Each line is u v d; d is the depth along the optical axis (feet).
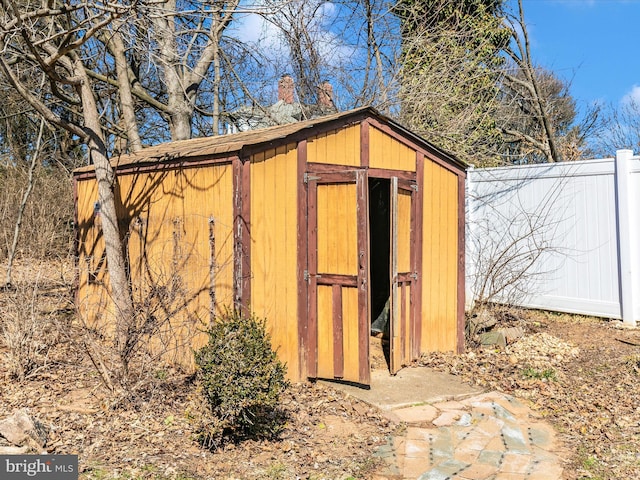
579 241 30.99
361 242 20.56
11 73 22.58
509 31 52.29
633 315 28.94
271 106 53.06
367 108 22.58
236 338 16.02
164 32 27.14
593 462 15.29
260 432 16.52
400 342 22.84
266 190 20.51
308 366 21.59
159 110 48.88
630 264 28.86
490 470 14.76
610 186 29.71
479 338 27.37
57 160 52.06
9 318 21.97
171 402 18.70
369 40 50.75
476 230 35.47
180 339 22.11
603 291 30.12
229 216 20.25
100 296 29.01
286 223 21.08
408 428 17.44
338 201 21.21
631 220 28.91
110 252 23.70
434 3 48.93
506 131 57.36
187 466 14.44
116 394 18.42
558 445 16.47
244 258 19.84
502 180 34.32
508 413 18.75
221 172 20.70
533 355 25.03
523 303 33.50
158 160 23.99
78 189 32.32
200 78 46.06
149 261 25.13
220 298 20.61
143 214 25.70
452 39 47.39
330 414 18.61
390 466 14.98
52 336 23.89
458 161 26.13
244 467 14.57
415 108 44.39
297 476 14.20
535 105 56.90
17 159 56.49
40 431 15.19
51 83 24.58
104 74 43.04
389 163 23.85
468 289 34.94
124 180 27.35
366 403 19.39
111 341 23.68
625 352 24.82
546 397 20.30
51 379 20.98
